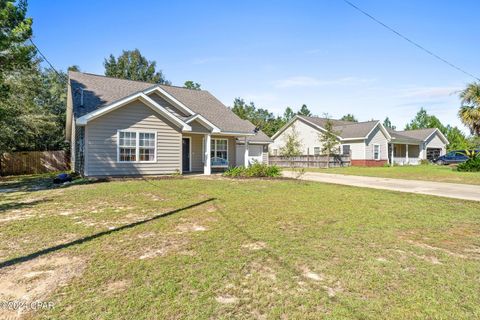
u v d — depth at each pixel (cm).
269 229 521
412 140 3331
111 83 1730
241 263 367
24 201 792
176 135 1509
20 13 1093
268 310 264
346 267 358
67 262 373
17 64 1198
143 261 373
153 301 277
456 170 2097
